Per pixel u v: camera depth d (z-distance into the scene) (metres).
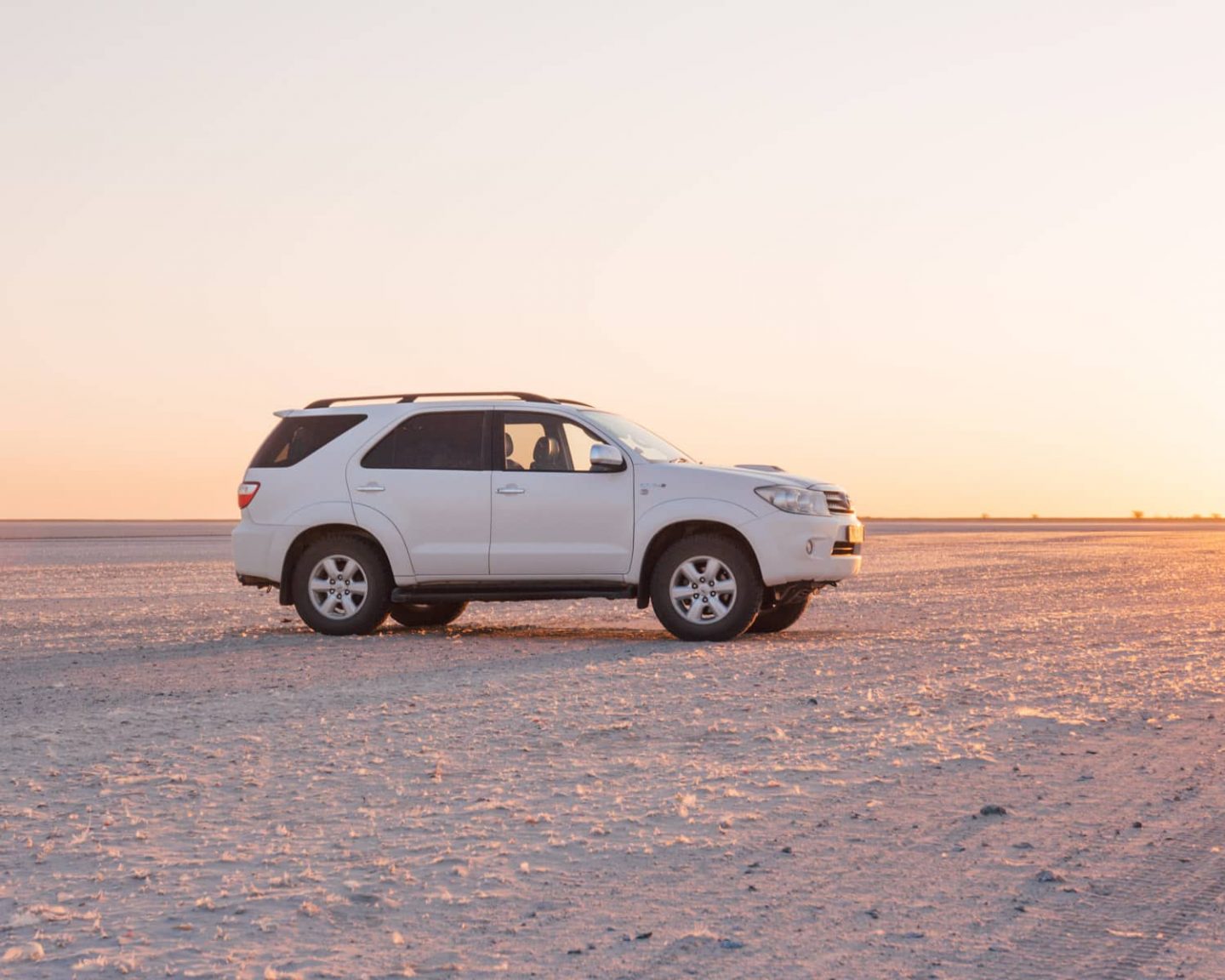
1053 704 9.23
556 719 8.59
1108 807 6.20
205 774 6.99
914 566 32.16
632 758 7.35
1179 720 8.59
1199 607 18.33
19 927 4.58
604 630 14.91
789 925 4.56
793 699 9.38
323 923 4.61
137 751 7.64
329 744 7.78
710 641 13.11
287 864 5.32
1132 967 4.15
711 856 5.41
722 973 4.11
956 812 6.10
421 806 6.27
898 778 6.82
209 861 5.38
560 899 4.86
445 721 8.55
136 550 48.47
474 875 5.15
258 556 14.06
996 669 11.04
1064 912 4.69
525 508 13.38
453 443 13.70
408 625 15.63
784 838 5.67
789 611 14.40
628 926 4.56
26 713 9.05
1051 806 6.22
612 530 13.23
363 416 13.95
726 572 13.17
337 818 6.06
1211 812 6.12
